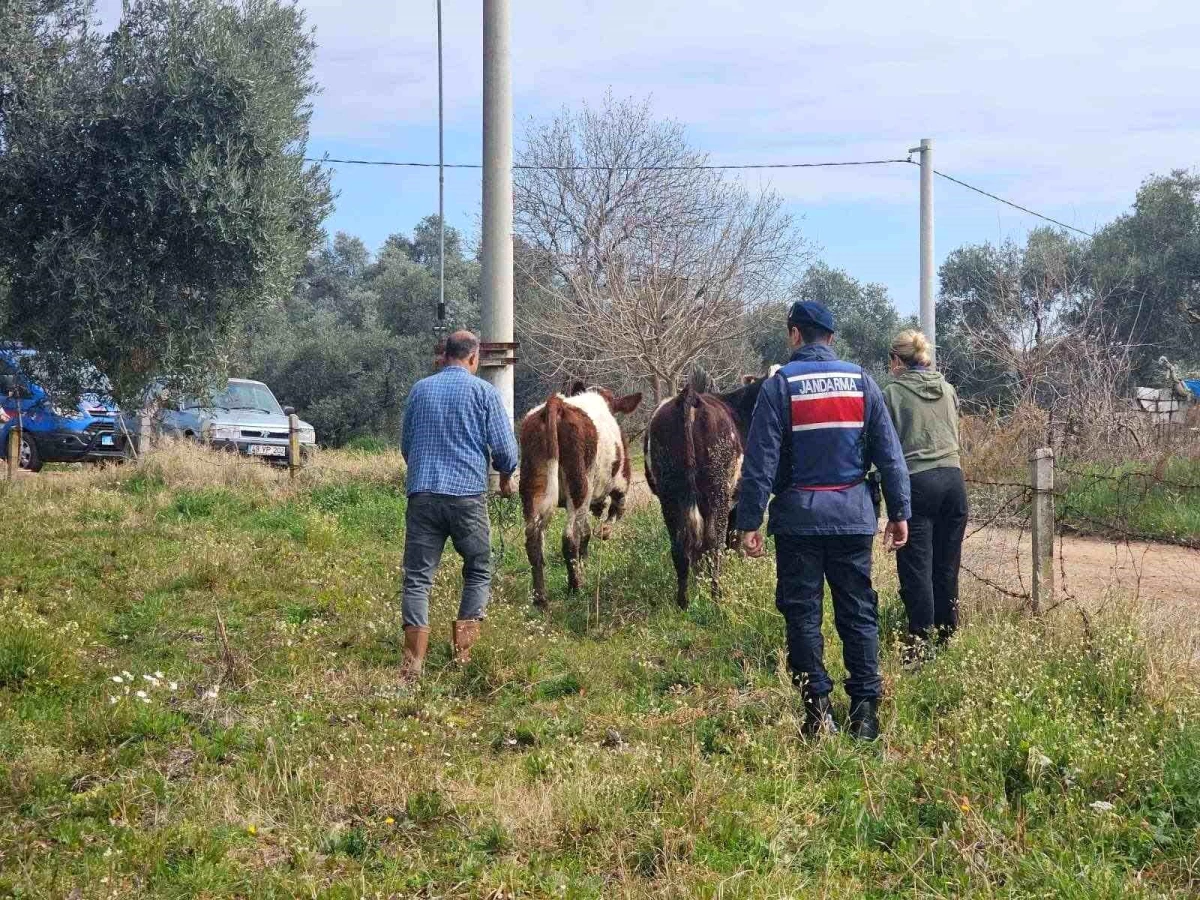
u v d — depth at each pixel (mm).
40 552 8930
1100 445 14250
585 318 24203
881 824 4176
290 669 6172
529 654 6543
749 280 24719
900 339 6387
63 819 4199
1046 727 4820
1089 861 3834
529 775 4730
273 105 13766
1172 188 32344
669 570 8328
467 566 6496
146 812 4301
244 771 4676
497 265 10539
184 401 16375
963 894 3684
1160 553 9773
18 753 4809
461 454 6387
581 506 8062
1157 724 4898
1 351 14633
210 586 8125
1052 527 6602
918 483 6121
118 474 13398
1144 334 31312
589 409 8461
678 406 7887
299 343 29500
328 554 9273
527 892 3750
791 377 5172
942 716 5289
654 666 6379
